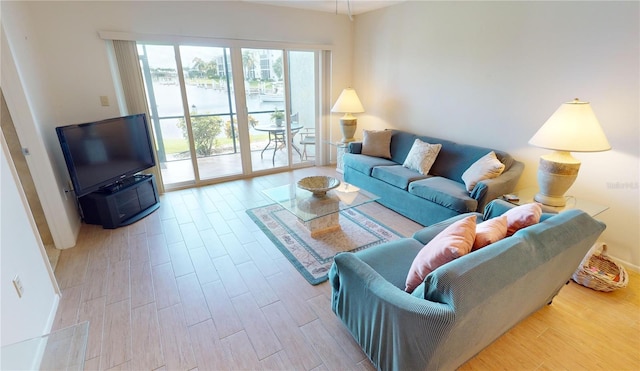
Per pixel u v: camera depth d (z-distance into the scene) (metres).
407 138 4.08
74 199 3.20
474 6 3.25
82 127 2.82
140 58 3.66
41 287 1.93
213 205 3.71
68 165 2.72
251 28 4.09
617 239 2.51
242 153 4.62
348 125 4.78
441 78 3.75
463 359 1.48
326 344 1.78
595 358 1.69
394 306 1.25
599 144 2.09
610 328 1.89
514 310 1.48
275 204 3.73
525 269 1.26
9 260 1.63
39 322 1.82
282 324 1.92
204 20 3.76
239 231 3.08
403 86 4.29
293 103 4.92
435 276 1.15
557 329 1.88
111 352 1.72
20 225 1.82
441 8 3.59
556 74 2.69
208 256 2.65
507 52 3.03
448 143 3.59
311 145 5.36
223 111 4.39
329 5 4.18
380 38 4.50
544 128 2.29
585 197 2.65
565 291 2.21
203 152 4.42
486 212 2.38
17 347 1.39
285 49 4.48
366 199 2.96
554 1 2.61
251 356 1.70
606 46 2.35
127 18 3.35
